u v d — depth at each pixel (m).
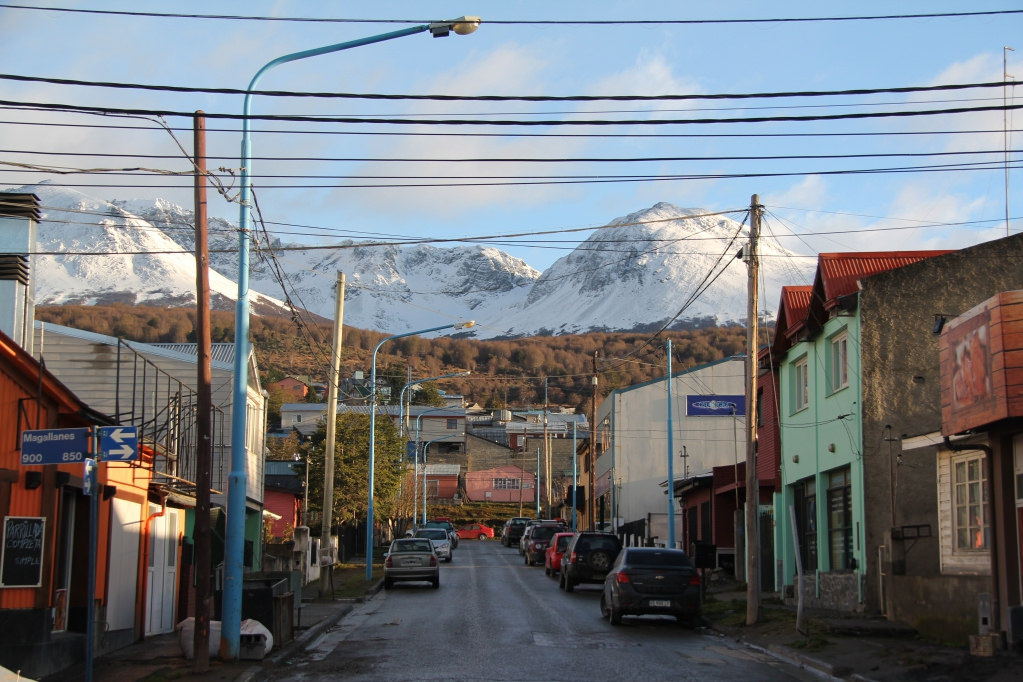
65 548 15.09
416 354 146.25
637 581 21.67
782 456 28.30
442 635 19.56
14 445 13.13
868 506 20.91
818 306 23.92
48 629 13.64
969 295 20.94
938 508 18.05
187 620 15.93
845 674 14.23
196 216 15.22
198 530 14.66
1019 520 14.51
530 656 16.45
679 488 41.50
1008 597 14.51
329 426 30.56
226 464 30.92
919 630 17.77
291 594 18.31
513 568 45.50
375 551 58.09
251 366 33.38
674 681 13.99
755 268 21.39
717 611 23.72
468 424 126.06
